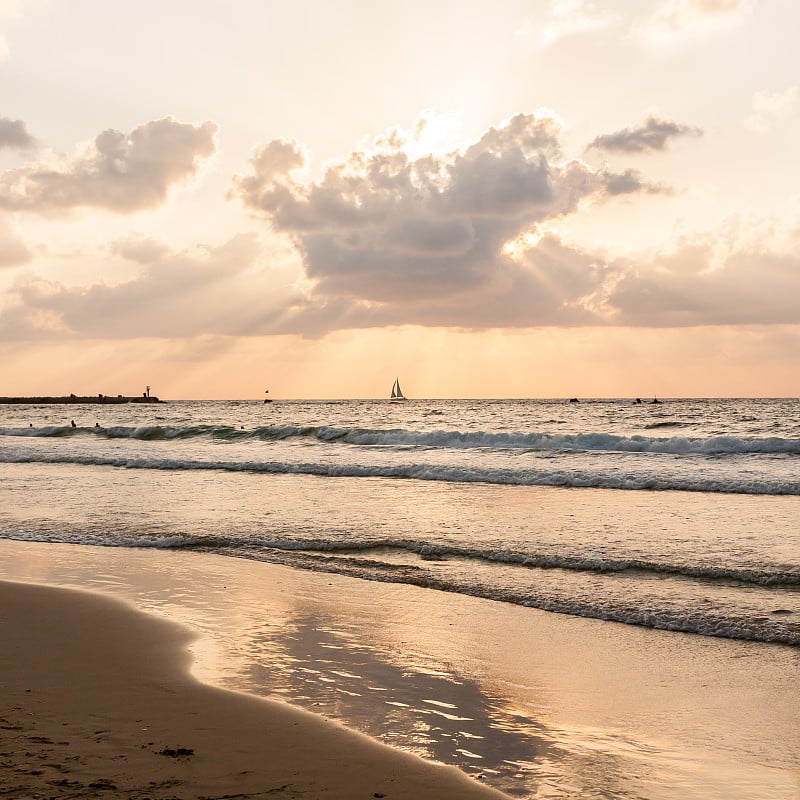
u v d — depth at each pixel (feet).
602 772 18.49
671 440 109.60
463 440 127.24
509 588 36.32
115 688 23.29
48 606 33.50
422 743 19.95
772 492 69.41
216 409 419.74
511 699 23.25
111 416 313.94
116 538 49.80
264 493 71.26
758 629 29.76
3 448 127.34
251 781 17.11
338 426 202.80
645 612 32.12
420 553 44.19
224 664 26.13
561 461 96.89
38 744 18.67
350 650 27.89
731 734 20.83
